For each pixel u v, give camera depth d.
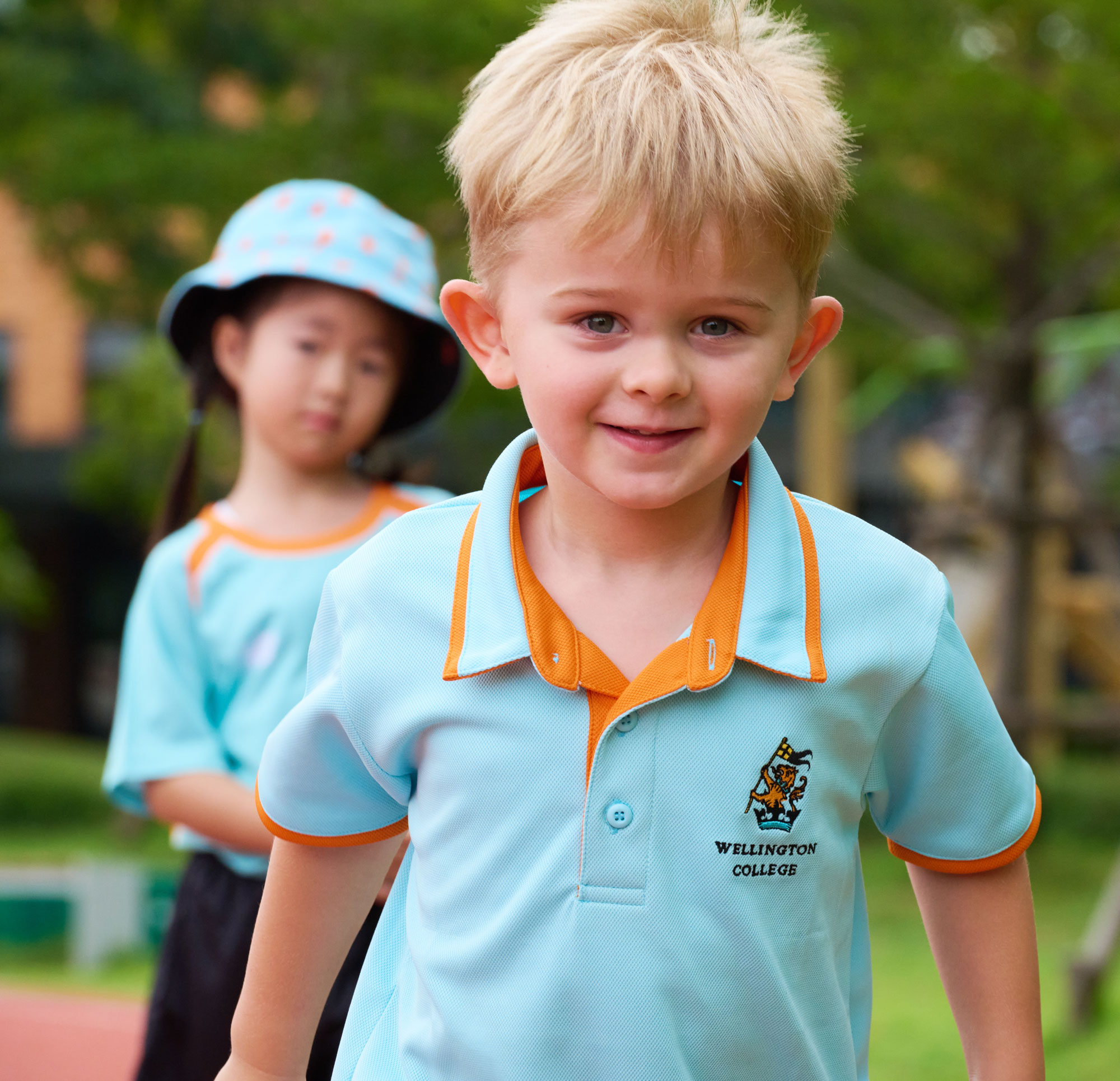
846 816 1.93
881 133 9.95
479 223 1.91
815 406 15.49
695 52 1.87
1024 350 11.71
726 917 1.82
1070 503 12.69
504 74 1.94
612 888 1.82
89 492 15.13
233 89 15.34
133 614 3.23
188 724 3.12
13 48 12.66
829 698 1.87
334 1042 2.89
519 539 1.96
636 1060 1.81
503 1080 1.83
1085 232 11.64
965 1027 2.10
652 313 1.75
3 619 23.61
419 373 3.50
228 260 3.34
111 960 10.23
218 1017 3.04
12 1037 7.91
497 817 1.87
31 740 20.97
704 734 1.84
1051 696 14.84
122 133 11.20
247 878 3.07
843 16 10.29
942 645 1.96
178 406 14.14
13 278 21.45
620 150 1.73
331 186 3.39
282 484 3.29
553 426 1.81
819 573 1.94
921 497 16.83
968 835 2.03
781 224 1.77
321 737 2.06
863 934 2.06
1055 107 9.65
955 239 11.71
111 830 15.66
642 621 1.92
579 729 1.85
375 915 2.96
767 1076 1.85
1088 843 12.93
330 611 2.09
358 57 10.66
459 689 1.90
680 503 1.94
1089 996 6.41
